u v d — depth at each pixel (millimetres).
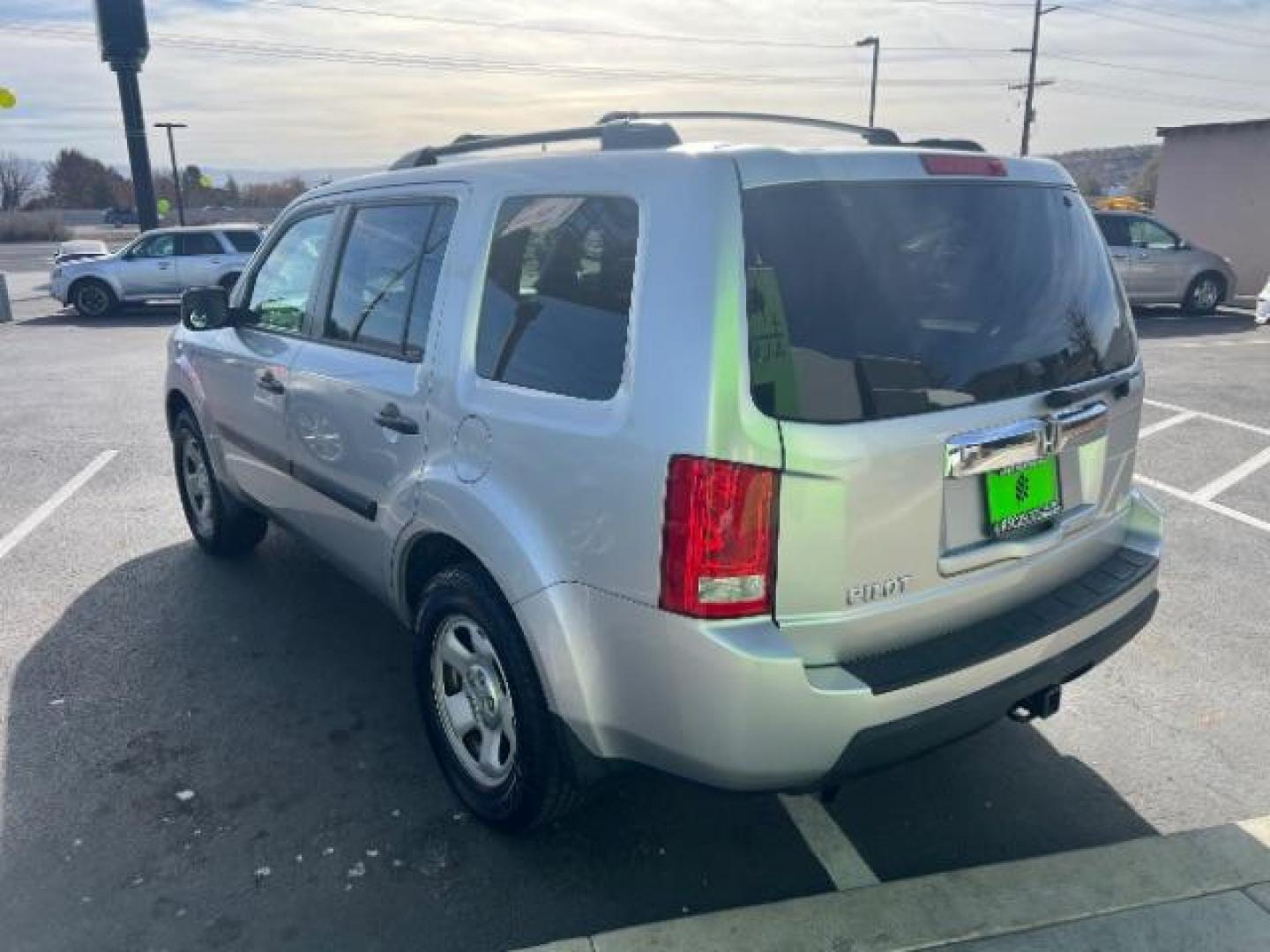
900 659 2455
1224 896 2725
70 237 61219
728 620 2273
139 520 5965
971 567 2568
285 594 4820
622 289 2459
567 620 2545
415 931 2680
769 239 2299
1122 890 2750
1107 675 4023
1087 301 2932
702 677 2297
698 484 2230
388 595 3471
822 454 2256
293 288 4070
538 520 2611
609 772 2689
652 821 3139
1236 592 4840
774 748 2307
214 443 4801
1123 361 3055
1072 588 2898
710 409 2217
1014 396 2613
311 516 3961
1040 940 2574
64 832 3057
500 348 2805
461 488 2842
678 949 2559
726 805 3215
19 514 6113
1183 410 9156
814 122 3162
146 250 19266
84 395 10289
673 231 2340
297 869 2910
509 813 2930
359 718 3725
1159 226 16750
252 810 3178
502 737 2980
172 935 2650
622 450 2371
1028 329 2693
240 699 3861
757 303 2252
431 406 3000
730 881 2871
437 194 3213
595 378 2488
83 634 4398
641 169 2479
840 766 2363
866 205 2451
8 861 2922
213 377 4660
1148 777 3336
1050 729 3629
